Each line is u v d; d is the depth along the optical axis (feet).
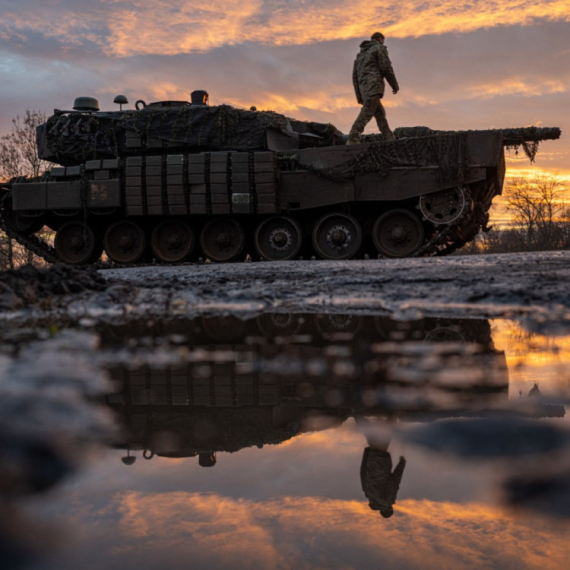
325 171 52.80
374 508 2.95
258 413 4.92
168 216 57.11
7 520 2.77
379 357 7.73
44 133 58.70
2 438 3.80
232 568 2.51
